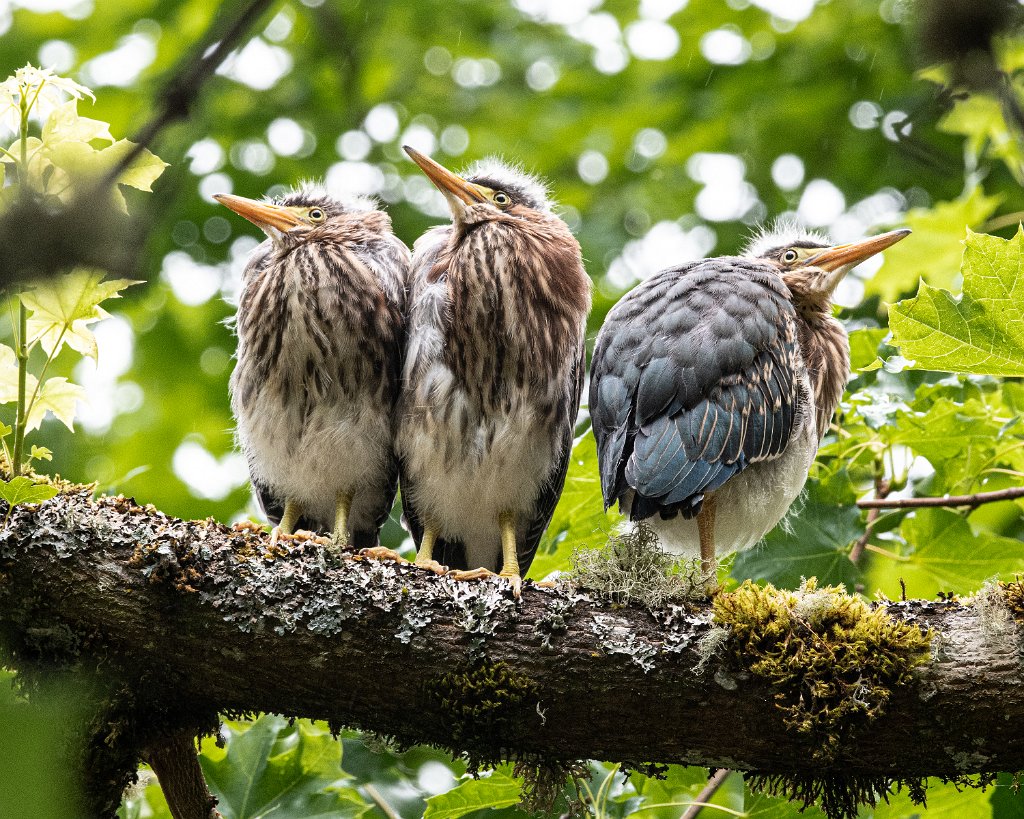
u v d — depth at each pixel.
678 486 8.27
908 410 9.51
